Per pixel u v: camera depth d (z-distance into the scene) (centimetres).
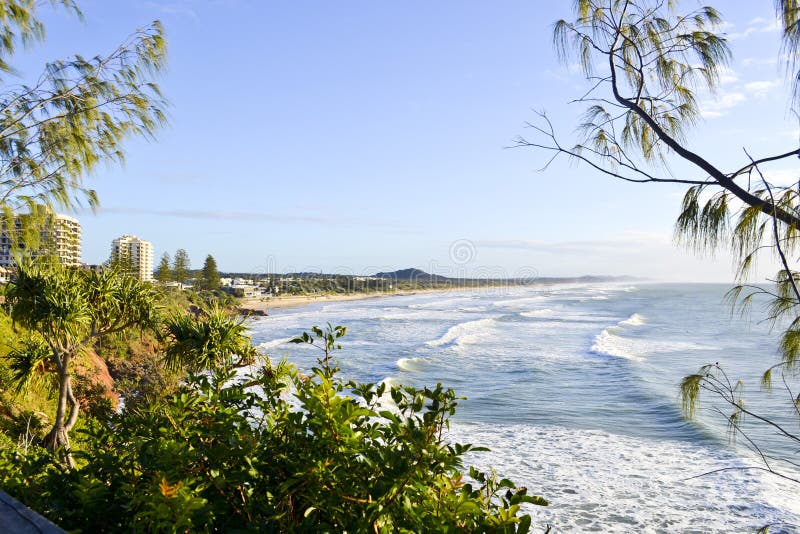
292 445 196
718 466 1366
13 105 634
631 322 5216
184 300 4712
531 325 5038
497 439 1622
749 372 2509
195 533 159
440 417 198
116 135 692
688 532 1033
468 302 9300
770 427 1630
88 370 1418
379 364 2927
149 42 680
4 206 625
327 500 176
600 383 2397
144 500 162
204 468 189
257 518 181
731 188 234
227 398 234
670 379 2452
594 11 318
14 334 1395
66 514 181
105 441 230
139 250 10956
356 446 185
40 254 855
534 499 183
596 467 1375
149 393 1303
